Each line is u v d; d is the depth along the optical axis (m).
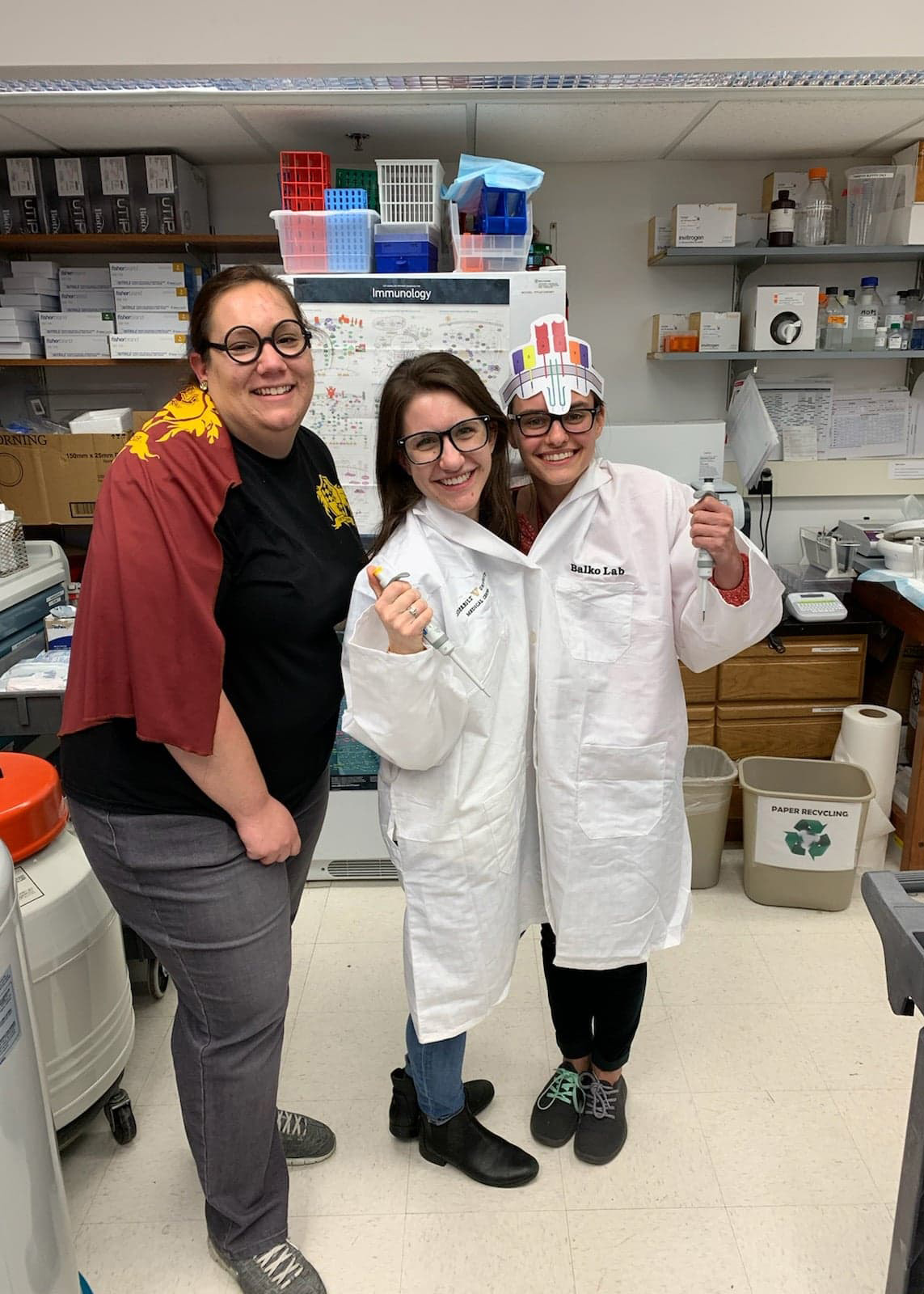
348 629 1.29
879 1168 1.67
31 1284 1.05
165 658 1.15
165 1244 1.56
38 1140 1.07
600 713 1.43
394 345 2.37
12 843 1.55
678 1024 2.05
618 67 2.10
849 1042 1.99
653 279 3.06
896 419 3.14
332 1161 1.71
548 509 1.50
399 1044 2.03
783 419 3.14
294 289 2.32
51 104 2.28
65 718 1.25
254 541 1.25
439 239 2.52
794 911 2.47
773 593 1.42
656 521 1.42
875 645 2.92
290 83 2.19
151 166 2.70
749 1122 1.77
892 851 2.74
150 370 3.07
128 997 1.77
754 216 2.86
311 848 1.60
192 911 1.29
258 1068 1.35
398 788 1.38
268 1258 1.44
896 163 2.85
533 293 2.33
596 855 1.46
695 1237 1.54
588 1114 1.72
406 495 1.38
